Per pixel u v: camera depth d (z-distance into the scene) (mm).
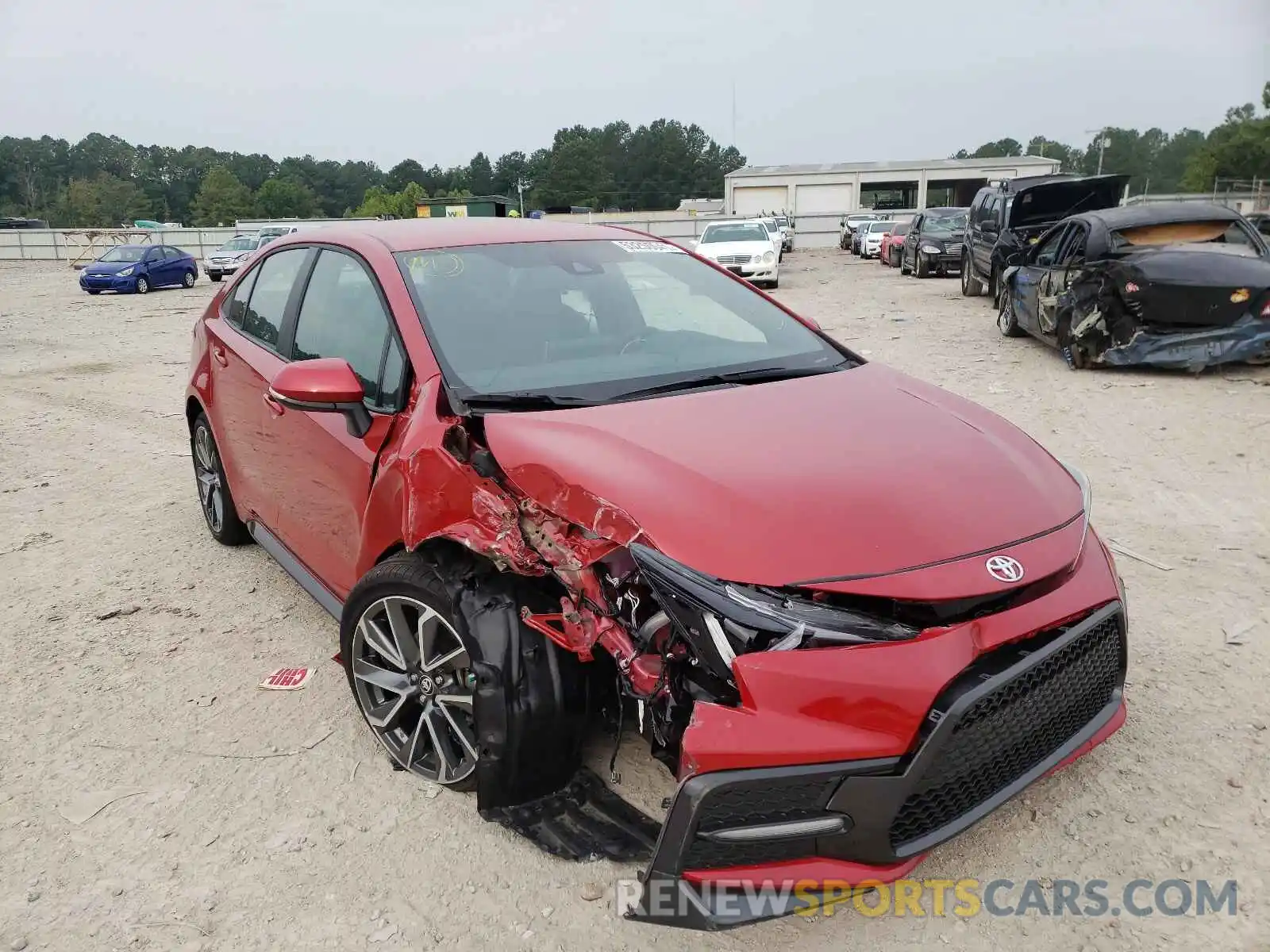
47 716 3572
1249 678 3520
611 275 3787
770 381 3299
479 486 2678
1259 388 8094
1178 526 5059
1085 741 2527
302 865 2727
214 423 4664
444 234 3760
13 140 156500
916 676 2105
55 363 12602
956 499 2463
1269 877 2553
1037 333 10352
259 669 3887
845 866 2160
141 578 4879
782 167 70312
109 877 2707
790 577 2182
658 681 2299
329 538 3539
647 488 2406
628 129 168750
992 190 16938
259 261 4574
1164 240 9508
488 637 2613
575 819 2705
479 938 2436
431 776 2994
